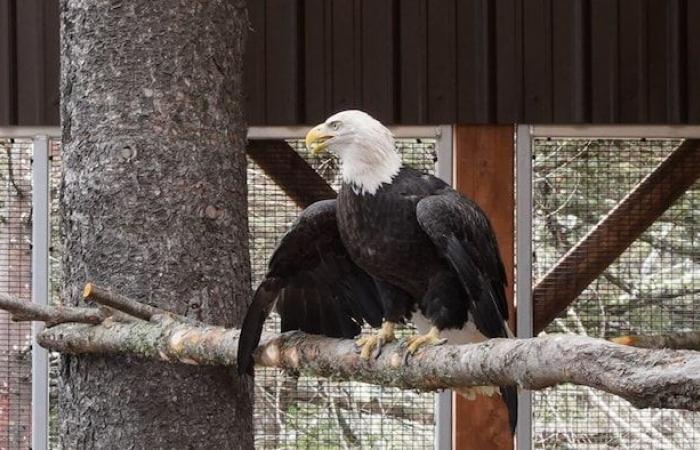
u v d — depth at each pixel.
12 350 9.82
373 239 6.79
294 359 6.72
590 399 9.64
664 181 9.84
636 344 7.31
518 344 5.08
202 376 7.59
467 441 9.62
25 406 9.81
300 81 9.94
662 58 9.92
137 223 7.55
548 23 9.91
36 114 9.90
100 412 7.58
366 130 6.75
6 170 9.89
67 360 7.79
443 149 9.91
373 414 9.71
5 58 9.92
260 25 9.95
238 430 7.76
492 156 9.88
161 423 7.50
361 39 9.95
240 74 8.00
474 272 6.45
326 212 6.89
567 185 9.86
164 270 7.54
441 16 9.93
